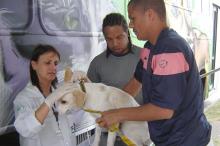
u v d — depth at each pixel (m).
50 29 2.92
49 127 2.44
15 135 2.62
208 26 7.98
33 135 2.23
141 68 2.41
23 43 2.65
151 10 1.97
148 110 1.94
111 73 2.90
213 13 8.51
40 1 2.80
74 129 3.12
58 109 2.12
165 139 2.07
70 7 3.17
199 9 7.34
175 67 1.90
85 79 2.28
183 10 6.33
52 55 2.46
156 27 2.00
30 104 2.33
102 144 2.63
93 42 3.51
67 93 2.09
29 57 2.70
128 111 1.99
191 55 2.01
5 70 2.50
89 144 3.27
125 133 2.28
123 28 2.83
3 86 2.49
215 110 8.03
